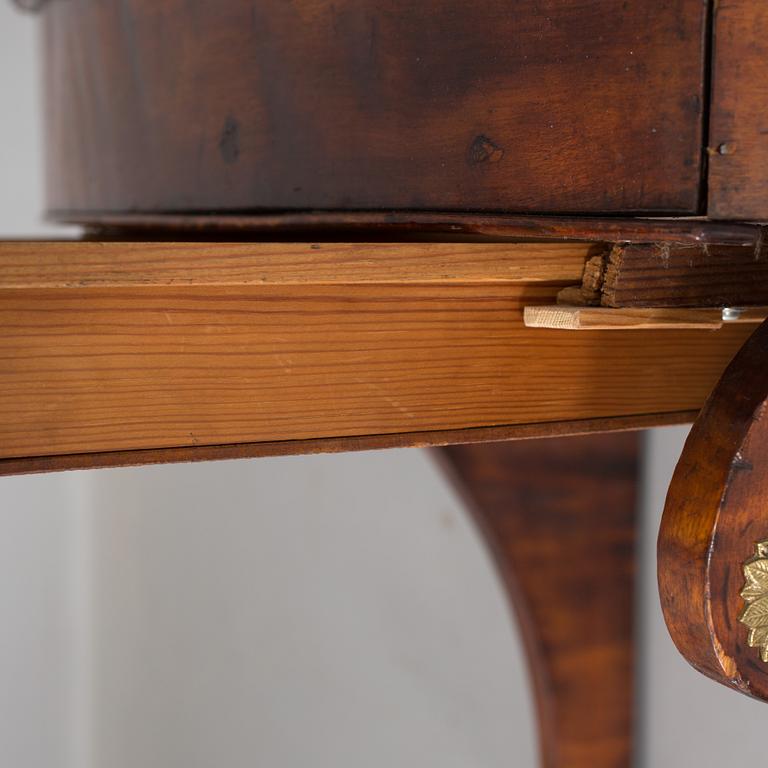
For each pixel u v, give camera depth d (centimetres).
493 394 68
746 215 60
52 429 62
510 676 128
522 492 106
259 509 160
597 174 62
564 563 107
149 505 179
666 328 68
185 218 75
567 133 62
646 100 60
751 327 73
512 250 65
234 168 75
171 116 79
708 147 60
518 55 64
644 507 109
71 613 191
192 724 169
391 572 143
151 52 81
